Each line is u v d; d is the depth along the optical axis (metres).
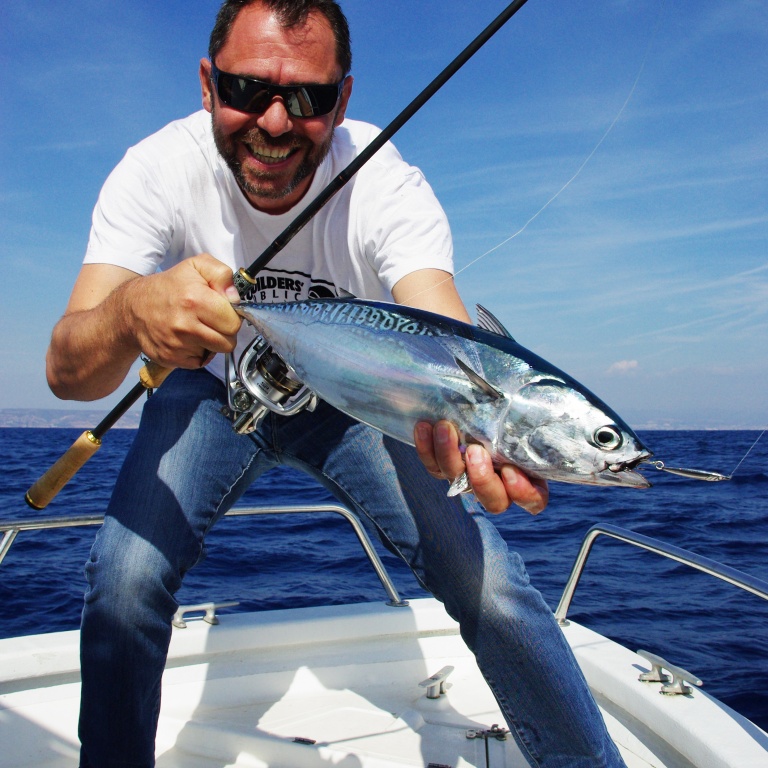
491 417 0.64
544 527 3.50
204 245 0.91
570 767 0.76
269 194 0.85
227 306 0.62
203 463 0.84
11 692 0.96
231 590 2.13
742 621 1.86
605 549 2.87
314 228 0.89
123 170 0.87
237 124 0.80
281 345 0.72
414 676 1.09
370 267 0.91
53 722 0.94
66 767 0.91
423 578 0.81
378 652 1.11
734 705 1.35
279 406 0.76
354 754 0.88
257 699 1.03
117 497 0.80
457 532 0.78
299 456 0.90
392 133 0.73
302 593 2.10
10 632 1.81
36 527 0.96
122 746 0.77
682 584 2.27
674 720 0.85
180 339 0.63
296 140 0.81
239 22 0.78
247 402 0.78
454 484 0.65
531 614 0.76
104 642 0.75
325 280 0.93
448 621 1.14
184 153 0.87
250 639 1.07
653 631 1.79
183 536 0.80
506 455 0.64
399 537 0.82
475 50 0.71
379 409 0.68
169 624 0.79
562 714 0.75
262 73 0.77
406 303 0.84
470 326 0.67
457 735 0.95
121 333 0.68
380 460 0.83
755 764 0.75
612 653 1.03
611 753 0.76
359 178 0.88
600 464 0.62
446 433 0.64
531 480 0.65
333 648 1.11
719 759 0.78
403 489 0.81
